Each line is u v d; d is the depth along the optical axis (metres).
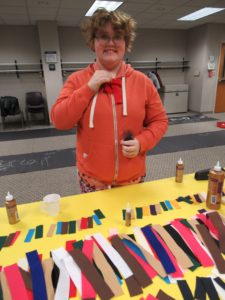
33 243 0.80
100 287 0.63
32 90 6.16
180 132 4.88
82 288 0.63
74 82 1.08
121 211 0.96
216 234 0.82
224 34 6.36
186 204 1.01
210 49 6.36
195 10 4.82
